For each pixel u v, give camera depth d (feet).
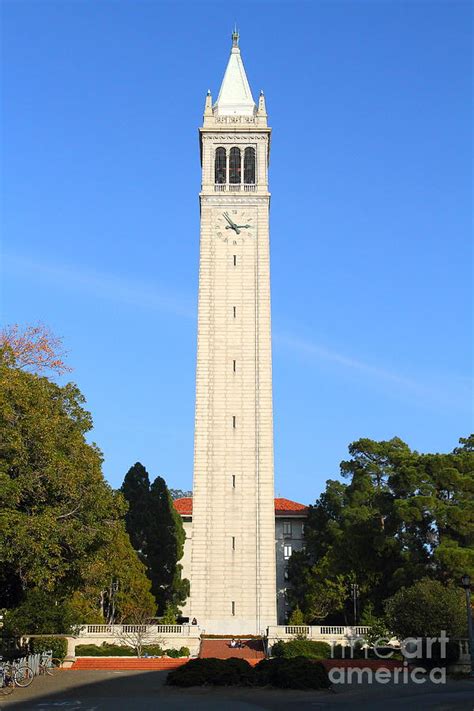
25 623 241.55
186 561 498.28
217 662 180.14
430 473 303.07
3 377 182.91
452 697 146.00
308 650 252.21
